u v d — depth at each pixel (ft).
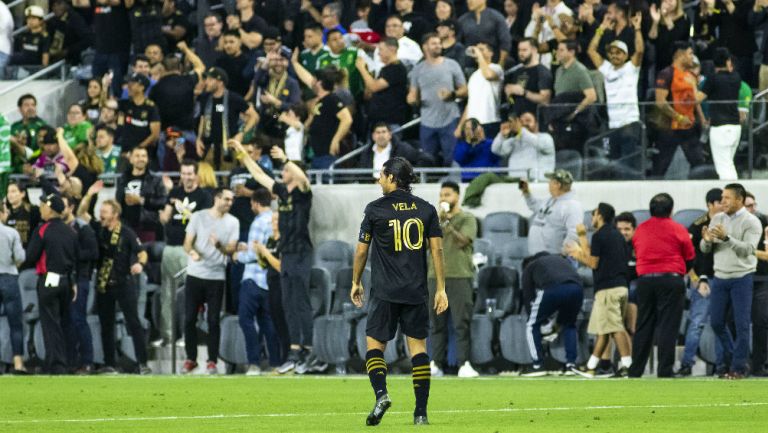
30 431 110.11
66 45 291.58
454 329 192.95
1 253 209.56
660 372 180.14
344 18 269.03
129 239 211.20
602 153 216.74
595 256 183.42
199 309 209.67
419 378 110.01
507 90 229.45
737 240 173.88
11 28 294.66
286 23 271.08
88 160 242.58
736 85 215.10
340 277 205.26
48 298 206.59
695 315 185.16
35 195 248.11
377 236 110.32
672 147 213.87
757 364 183.52
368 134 239.50
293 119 230.07
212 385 171.83
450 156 230.07
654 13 236.84
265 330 206.90
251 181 220.43
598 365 188.55
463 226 191.21
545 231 192.44
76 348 211.82
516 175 220.02
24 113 257.96
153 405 139.44
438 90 229.66
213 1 287.48
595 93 221.25
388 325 109.70
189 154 248.93
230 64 257.14
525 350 192.75
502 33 242.58
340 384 172.04
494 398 143.64
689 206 212.23
